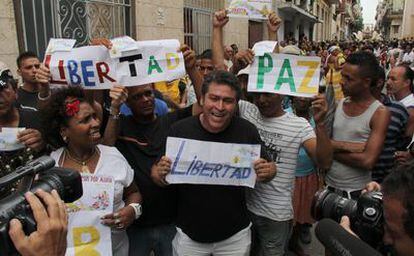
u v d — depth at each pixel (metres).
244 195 2.27
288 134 2.43
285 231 2.56
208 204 2.14
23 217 0.98
